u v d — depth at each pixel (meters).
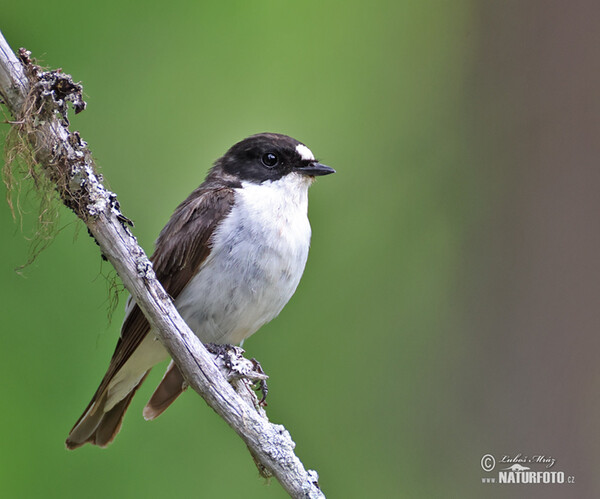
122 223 6.86
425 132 12.31
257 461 7.67
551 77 11.50
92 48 10.73
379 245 11.78
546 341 10.98
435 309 11.57
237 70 11.17
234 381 7.80
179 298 8.77
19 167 6.86
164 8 10.94
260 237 8.70
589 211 11.03
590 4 11.40
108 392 8.93
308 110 11.70
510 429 11.02
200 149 10.87
